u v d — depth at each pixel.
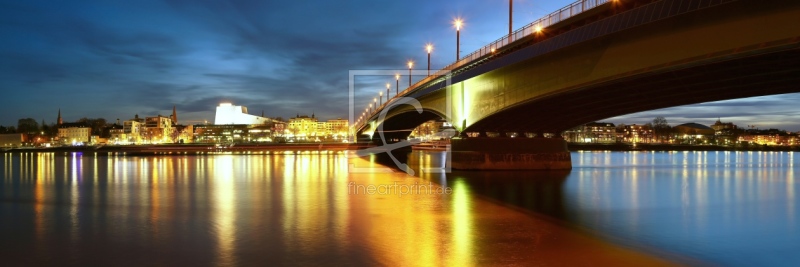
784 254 24.41
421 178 62.03
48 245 26.78
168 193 48.59
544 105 50.44
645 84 38.72
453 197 43.78
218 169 84.00
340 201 41.81
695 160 128.25
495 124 64.56
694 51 30.52
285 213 35.84
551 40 42.59
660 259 23.55
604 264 22.80
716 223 32.12
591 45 38.75
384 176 66.38
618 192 47.97
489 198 43.09
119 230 30.28
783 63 30.72
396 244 26.52
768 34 26.89
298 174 71.69
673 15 31.08
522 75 49.09
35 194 48.72
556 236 28.17
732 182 60.84
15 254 25.12
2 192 50.59
